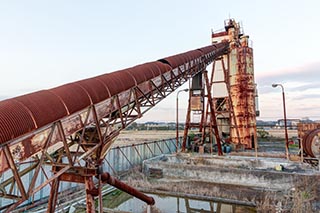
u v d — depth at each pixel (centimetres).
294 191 1105
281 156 1861
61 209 949
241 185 1368
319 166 1441
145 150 1995
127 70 801
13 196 425
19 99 402
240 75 2528
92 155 647
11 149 363
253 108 2531
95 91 587
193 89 2144
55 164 587
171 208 1044
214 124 2008
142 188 1287
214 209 1024
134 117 809
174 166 1603
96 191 622
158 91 994
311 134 1673
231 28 2766
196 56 1566
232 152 2162
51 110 433
